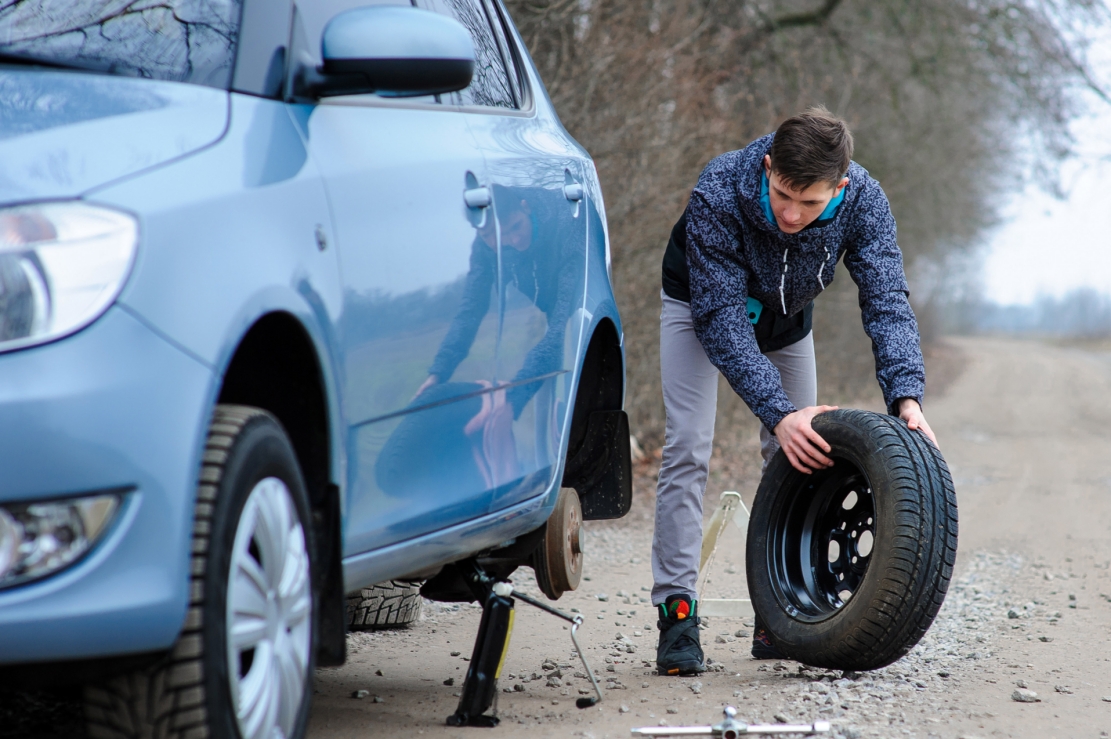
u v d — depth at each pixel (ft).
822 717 15.30
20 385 8.62
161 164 10.13
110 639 8.78
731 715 14.24
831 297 102.58
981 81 90.63
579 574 19.06
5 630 8.46
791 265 18.26
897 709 15.88
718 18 79.46
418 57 12.84
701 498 18.89
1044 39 86.02
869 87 92.73
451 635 21.89
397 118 14.37
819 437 17.56
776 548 18.81
